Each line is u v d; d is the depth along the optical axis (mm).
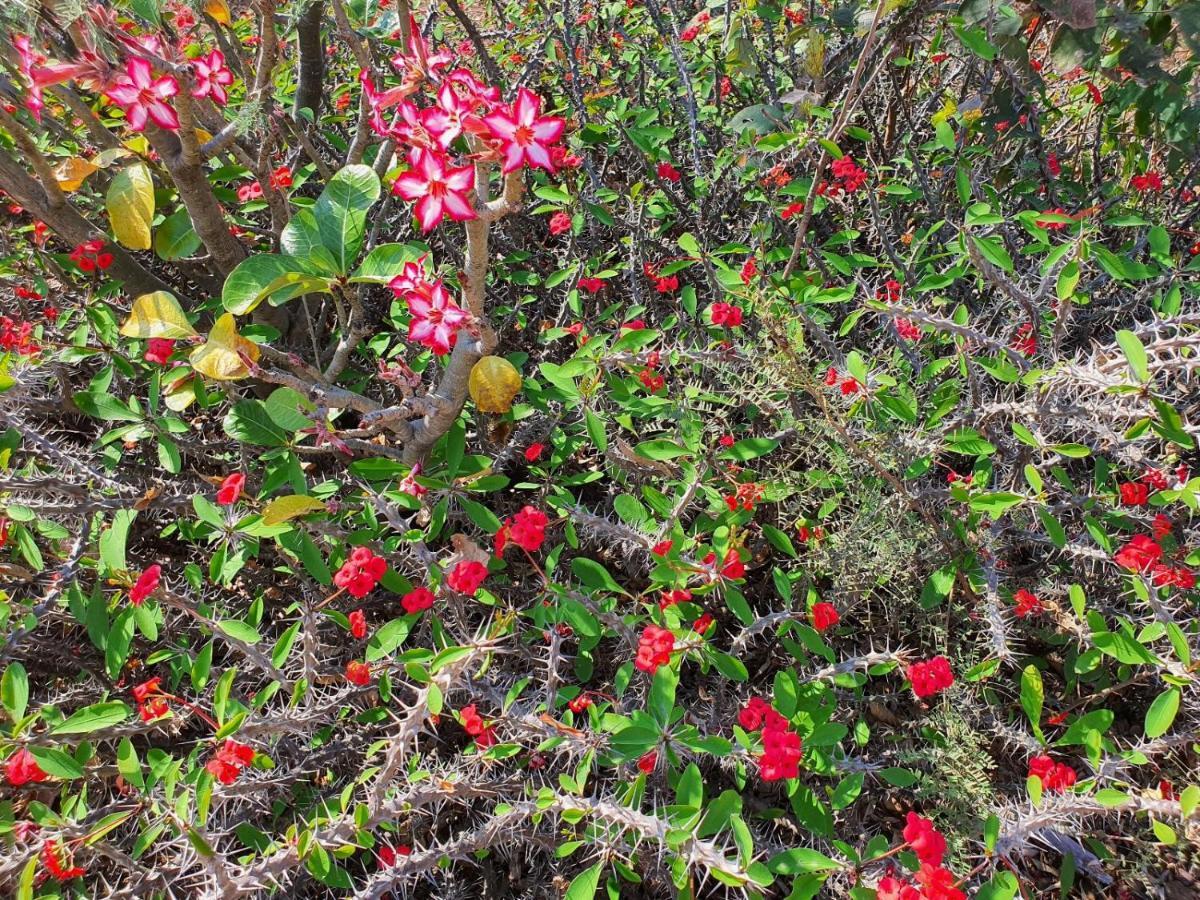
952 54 1182
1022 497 734
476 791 667
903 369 973
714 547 760
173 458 855
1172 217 1150
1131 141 1164
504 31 1532
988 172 1193
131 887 614
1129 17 844
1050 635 834
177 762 633
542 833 691
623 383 882
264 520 744
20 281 1048
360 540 805
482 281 730
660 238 1166
